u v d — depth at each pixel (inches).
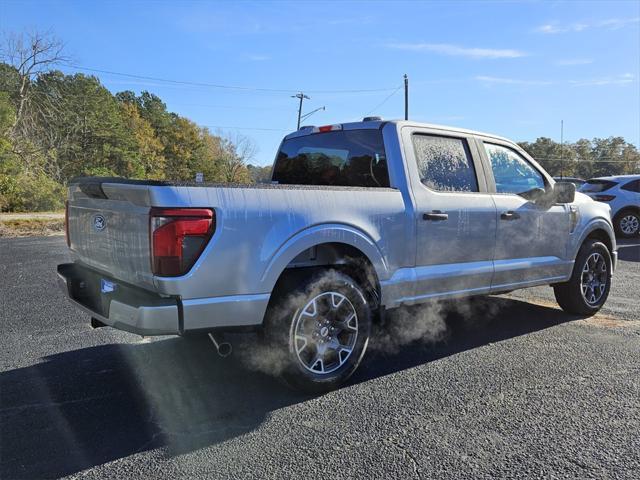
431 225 164.6
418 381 149.9
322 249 148.1
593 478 99.8
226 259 121.7
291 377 136.4
